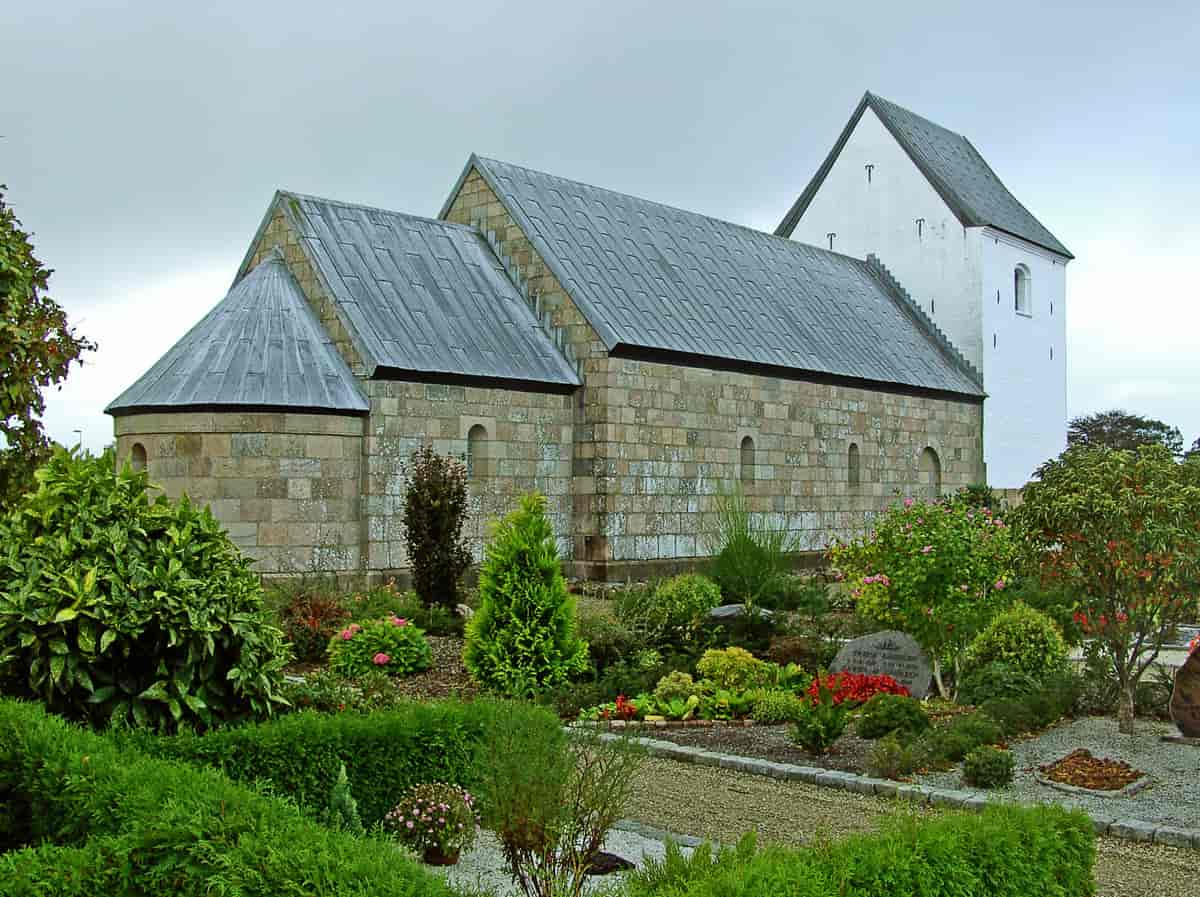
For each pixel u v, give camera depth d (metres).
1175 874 8.04
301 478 22.02
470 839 8.02
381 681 11.59
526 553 14.85
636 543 26.86
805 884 5.20
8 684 8.23
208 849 5.25
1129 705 12.31
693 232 34.62
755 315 32.50
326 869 5.07
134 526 8.66
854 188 44.12
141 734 7.71
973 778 10.22
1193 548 11.70
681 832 8.86
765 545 24.11
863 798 10.02
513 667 14.46
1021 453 42.88
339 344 23.69
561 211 30.11
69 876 5.41
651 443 27.36
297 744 8.04
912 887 5.50
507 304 27.42
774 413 31.05
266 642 8.95
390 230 26.98
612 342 26.12
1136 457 12.55
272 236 25.91
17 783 6.87
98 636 8.16
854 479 34.09
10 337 13.07
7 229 13.52
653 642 17.34
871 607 15.38
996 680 13.86
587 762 7.45
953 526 14.80
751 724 13.07
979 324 40.69
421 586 19.92
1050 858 6.19
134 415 22.23
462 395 24.45
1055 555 12.54
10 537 8.55
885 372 35.31
